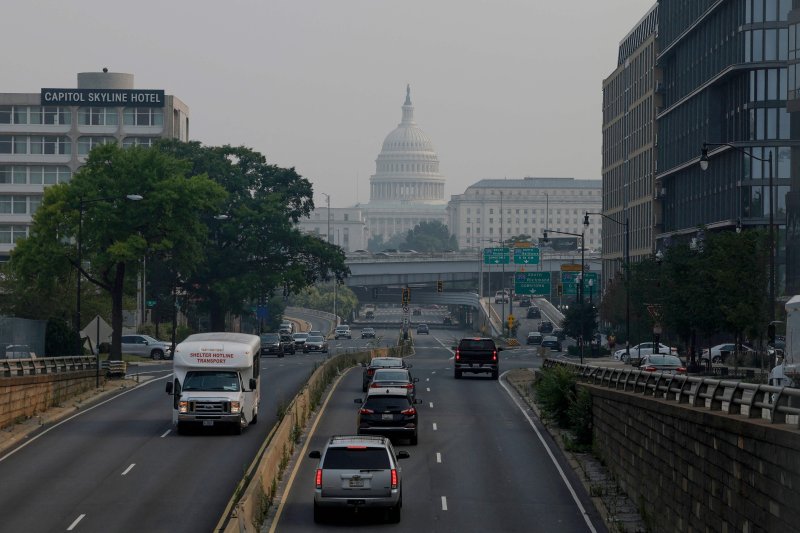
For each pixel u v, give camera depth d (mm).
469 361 178375
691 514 66250
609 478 92938
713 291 168625
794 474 48188
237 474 87000
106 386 155375
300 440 107062
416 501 82312
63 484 83188
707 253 178250
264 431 110250
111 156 199500
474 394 154000
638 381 89188
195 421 106938
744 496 55562
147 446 100625
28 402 118625
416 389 160625
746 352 193125
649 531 75000
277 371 187625
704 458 63469
